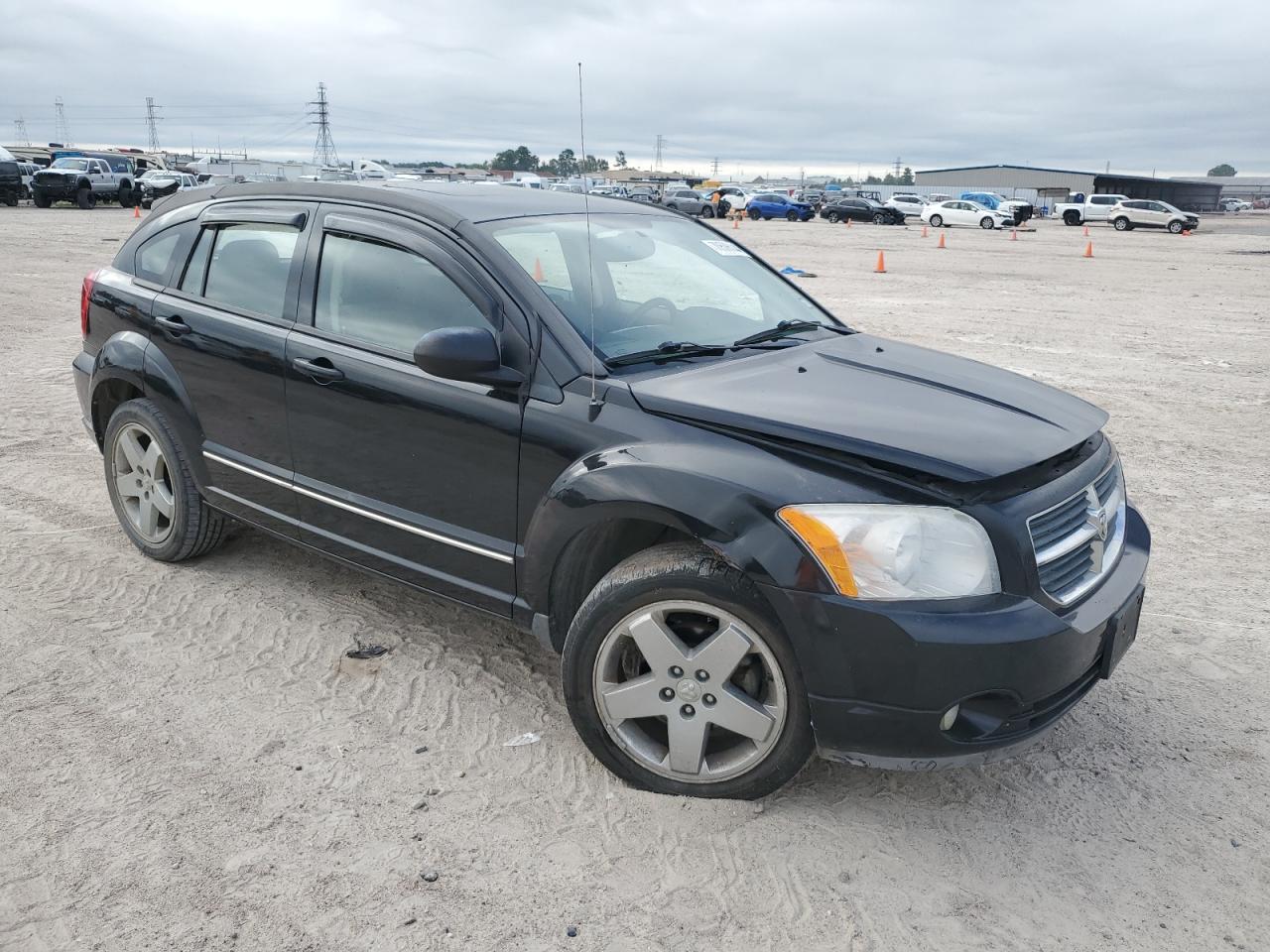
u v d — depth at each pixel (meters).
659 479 2.74
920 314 13.56
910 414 2.89
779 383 3.10
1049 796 3.04
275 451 3.82
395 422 3.38
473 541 3.26
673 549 2.82
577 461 2.94
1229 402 8.48
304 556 4.64
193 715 3.33
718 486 2.67
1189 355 10.70
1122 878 2.70
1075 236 38.53
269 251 3.91
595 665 2.91
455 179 4.23
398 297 3.45
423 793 2.96
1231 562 4.93
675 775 2.92
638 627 2.83
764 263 4.43
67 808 2.84
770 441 2.72
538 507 3.06
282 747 3.17
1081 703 3.60
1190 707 3.58
